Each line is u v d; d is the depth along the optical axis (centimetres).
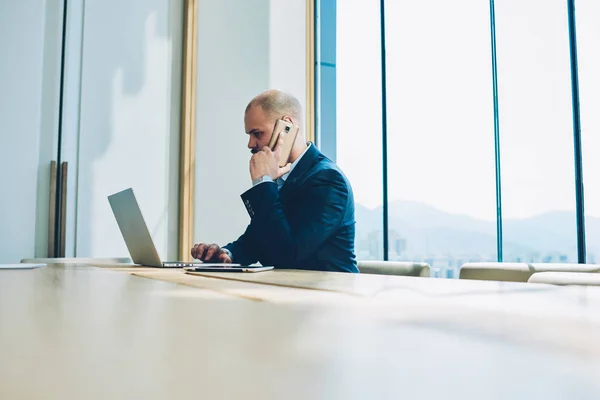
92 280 68
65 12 276
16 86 261
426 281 69
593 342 20
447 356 16
